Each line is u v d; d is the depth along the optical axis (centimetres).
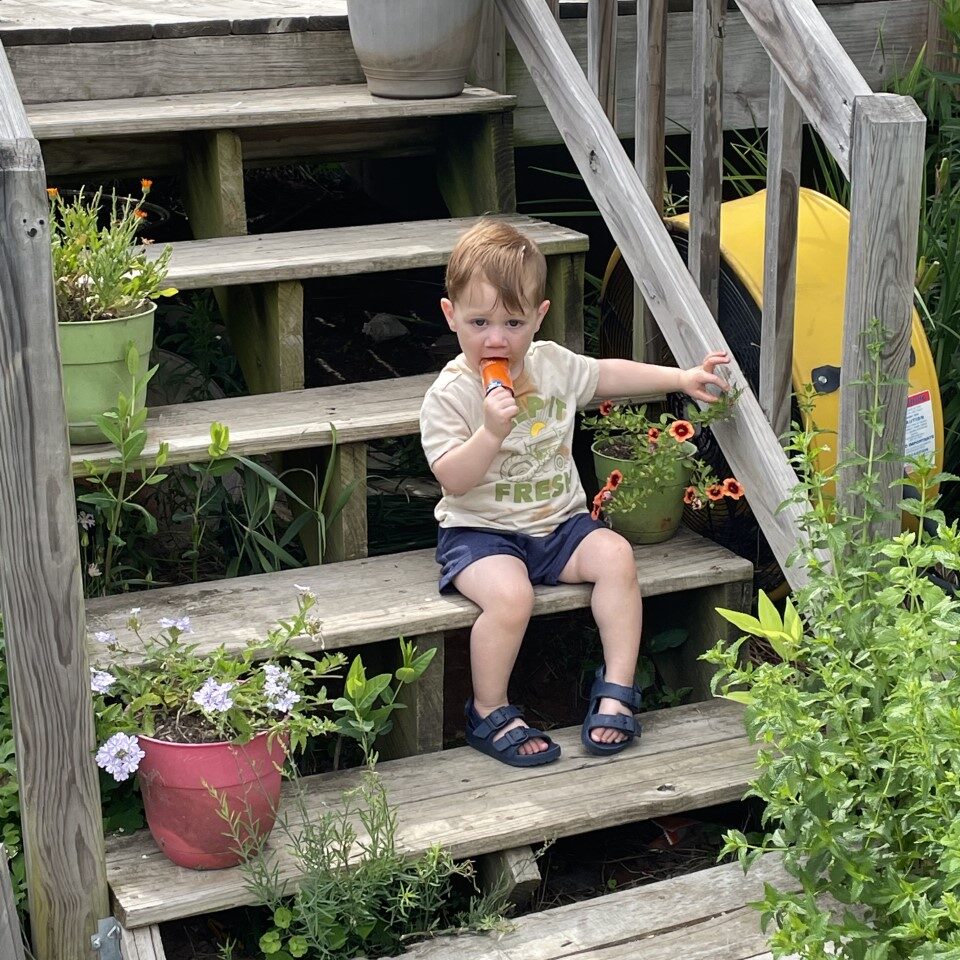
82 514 267
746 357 290
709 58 266
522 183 450
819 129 225
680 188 439
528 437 259
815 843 192
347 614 248
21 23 340
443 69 330
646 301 282
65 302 248
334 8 388
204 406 283
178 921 233
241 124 311
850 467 230
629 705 249
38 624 191
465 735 279
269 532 291
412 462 354
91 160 331
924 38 402
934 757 175
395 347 435
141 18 354
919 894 175
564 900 239
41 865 202
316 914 207
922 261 330
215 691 208
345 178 528
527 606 247
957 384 335
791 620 214
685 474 277
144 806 221
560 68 297
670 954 209
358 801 234
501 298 242
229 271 281
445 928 224
